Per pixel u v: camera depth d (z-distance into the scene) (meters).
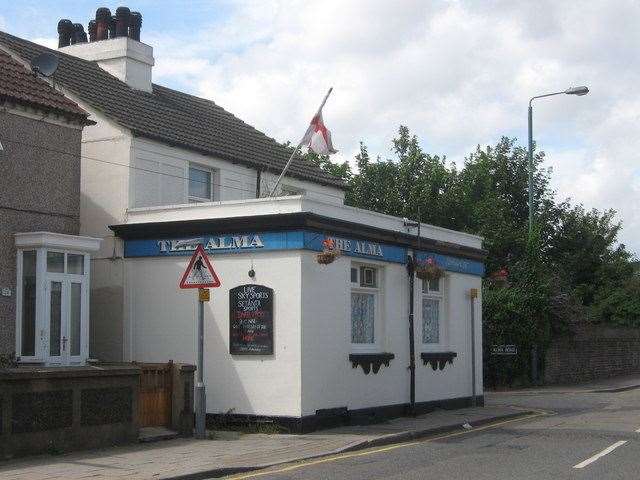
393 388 19.73
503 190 45.88
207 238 18.09
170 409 16.19
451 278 22.48
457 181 41.12
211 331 17.92
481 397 23.41
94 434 14.23
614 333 39.75
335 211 18.11
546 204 45.94
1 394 12.74
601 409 23.30
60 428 13.63
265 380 17.22
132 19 25.06
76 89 21.20
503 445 15.43
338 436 16.30
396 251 20.03
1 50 19.36
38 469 12.12
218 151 22.58
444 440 16.47
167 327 18.50
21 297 17.20
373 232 19.06
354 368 18.47
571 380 34.88
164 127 21.97
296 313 17.03
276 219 17.23
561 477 11.71
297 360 16.94
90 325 19.38
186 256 18.42
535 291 31.94
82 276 17.98
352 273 19.09
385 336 19.66
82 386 14.02
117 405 14.68
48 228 17.98
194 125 23.92
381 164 40.41
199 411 15.94
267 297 17.31
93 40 25.38
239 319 17.56
